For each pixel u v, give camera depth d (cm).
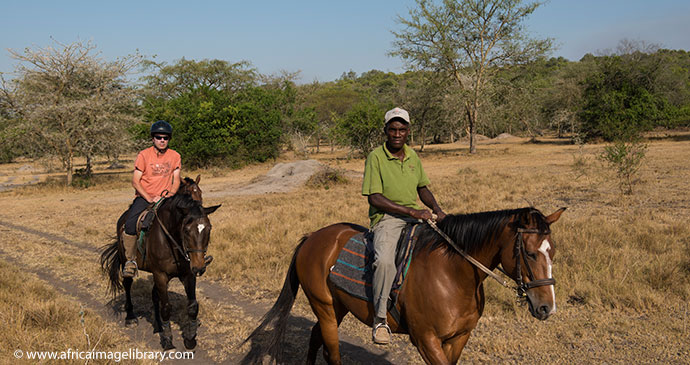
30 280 793
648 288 636
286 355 516
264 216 1405
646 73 3984
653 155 2511
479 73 3728
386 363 493
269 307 682
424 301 333
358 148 3959
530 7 3566
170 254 527
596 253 774
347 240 391
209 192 2283
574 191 1538
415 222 366
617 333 533
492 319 588
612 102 3866
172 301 718
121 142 2858
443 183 1967
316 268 398
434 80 4006
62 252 1078
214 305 690
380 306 335
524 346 512
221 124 3731
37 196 2430
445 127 4753
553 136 5759
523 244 304
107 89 2831
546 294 293
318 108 7119
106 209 1784
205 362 511
